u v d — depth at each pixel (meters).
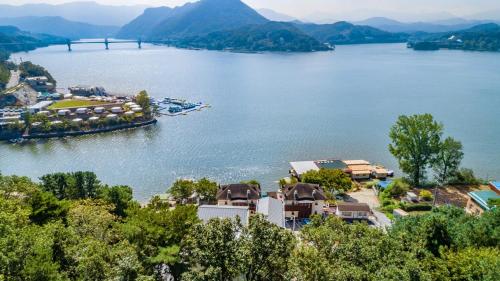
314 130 170.12
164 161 133.12
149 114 191.75
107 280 31.56
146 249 39.69
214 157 136.50
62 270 35.25
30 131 167.75
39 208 53.41
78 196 81.75
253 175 120.69
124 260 32.69
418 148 102.19
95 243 37.31
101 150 147.12
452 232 44.16
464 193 99.12
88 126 175.88
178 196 94.75
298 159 135.12
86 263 32.97
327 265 31.20
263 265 30.69
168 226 43.88
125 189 85.19
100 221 48.31
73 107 194.00
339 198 101.19
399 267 32.94
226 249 30.28
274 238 31.42
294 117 193.50
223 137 160.62
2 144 158.50
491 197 79.81
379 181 114.19
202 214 69.00
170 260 37.66
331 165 121.44
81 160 135.75
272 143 152.12
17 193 57.53
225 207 71.38
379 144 150.75
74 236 39.28
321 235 39.28
